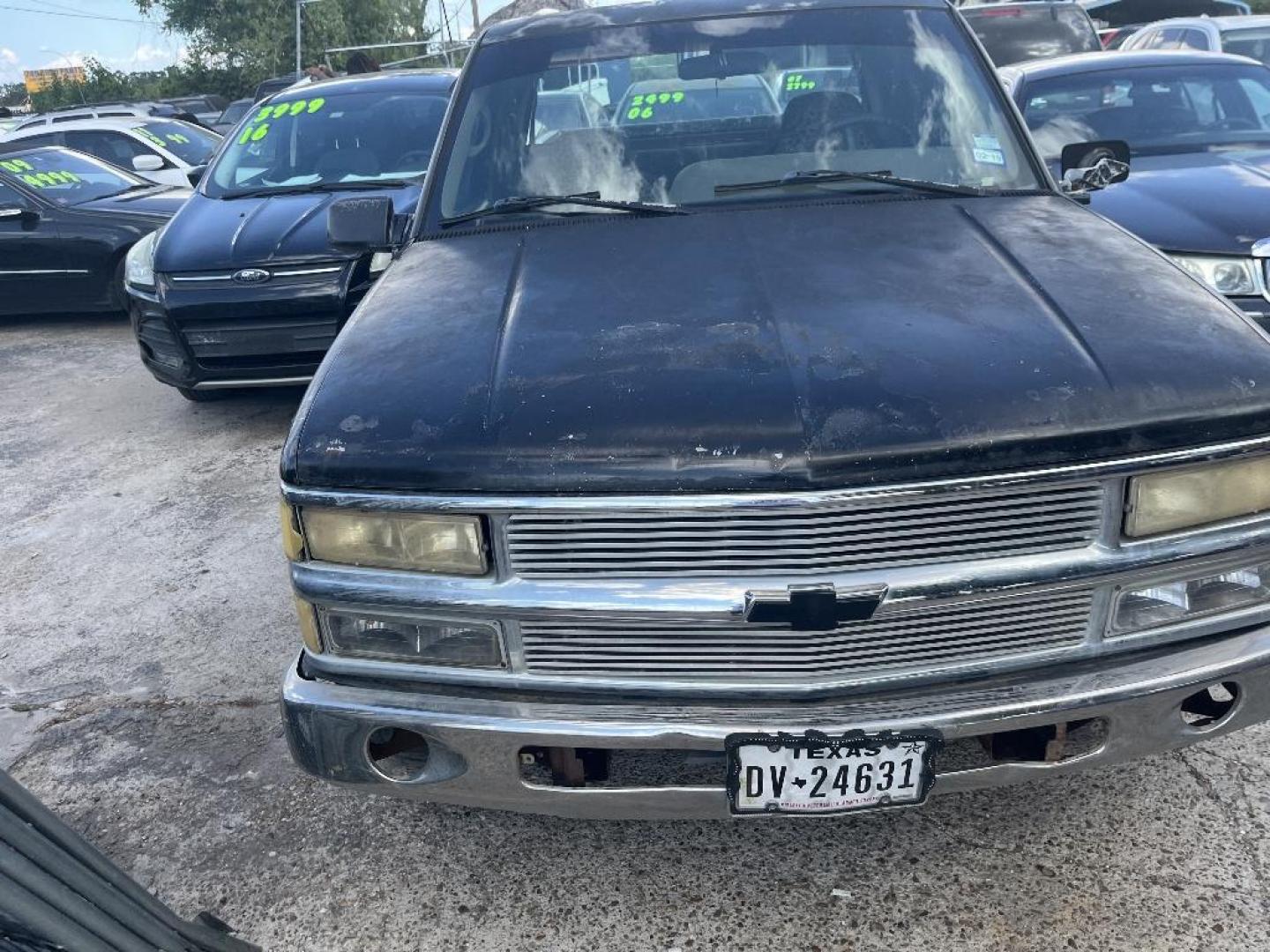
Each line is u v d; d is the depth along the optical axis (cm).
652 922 236
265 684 337
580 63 323
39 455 570
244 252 519
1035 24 985
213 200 596
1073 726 221
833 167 296
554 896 245
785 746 192
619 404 190
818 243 253
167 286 525
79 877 182
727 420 184
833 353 198
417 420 196
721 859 252
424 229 299
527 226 288
